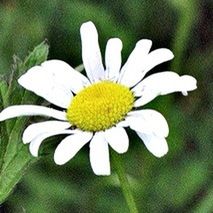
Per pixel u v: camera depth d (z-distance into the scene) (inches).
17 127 8.1
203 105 12.3
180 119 11.7
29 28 12.2
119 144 7.3
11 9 12.3
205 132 11.7
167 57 8.2
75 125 7.7
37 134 7.6
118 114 7.6
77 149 7.5
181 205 11.2
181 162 11.3
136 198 10.9
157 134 7.2
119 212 11.2
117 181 10.5
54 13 12.3
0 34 12.1
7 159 8.0
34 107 7.8
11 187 8.0
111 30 12.1
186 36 11.2
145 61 8.1
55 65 8.3
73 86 8.2
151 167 11.2
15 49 12.1
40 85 8.1
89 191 11.3
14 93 8.2
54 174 11.4
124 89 7.9
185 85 7.6
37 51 8.3
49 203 11.2
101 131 7.6
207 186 11.3
